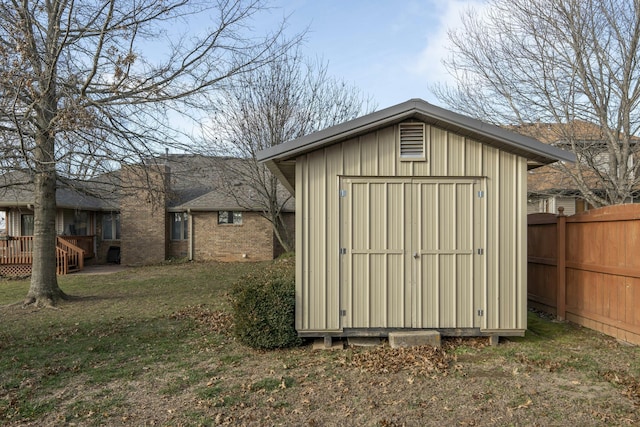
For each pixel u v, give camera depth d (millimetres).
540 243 8617
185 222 21000
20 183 9352
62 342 6758
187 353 6098
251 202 18859
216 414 4082
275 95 16125
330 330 6172
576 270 7383
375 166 6207
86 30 8539
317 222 6215
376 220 6215
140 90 8984
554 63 11000
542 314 8328
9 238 16938
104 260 21141
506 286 6195
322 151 6223
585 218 7070
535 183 14320
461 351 5875
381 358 5602
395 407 4156
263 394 4531
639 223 5871
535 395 4375
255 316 6113
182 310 9195
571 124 10883
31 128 8109
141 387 4836
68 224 19500
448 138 6219
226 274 15547
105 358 5922
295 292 6238
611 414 3914
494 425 3764
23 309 9508
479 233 6195
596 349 5910
